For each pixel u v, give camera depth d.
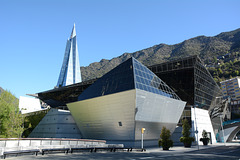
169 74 51.12
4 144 16.06
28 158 13.80
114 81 32.38
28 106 83.69
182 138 35.94
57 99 69.06
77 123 40.94
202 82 53.34
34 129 50.19
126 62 32.53
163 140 28.31
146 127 31.72
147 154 20.17
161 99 33.06
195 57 47.22
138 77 30.14
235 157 18.23
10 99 50.00
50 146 18.19
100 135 35.84
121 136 31.86
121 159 14.34
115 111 30.91
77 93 63.62
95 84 36.72
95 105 33.84
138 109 28.88
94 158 14.65
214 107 63.22
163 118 34.97
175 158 16.34
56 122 43.03
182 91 49.59
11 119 41.72
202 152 24.70
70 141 21.91
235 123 63.12
